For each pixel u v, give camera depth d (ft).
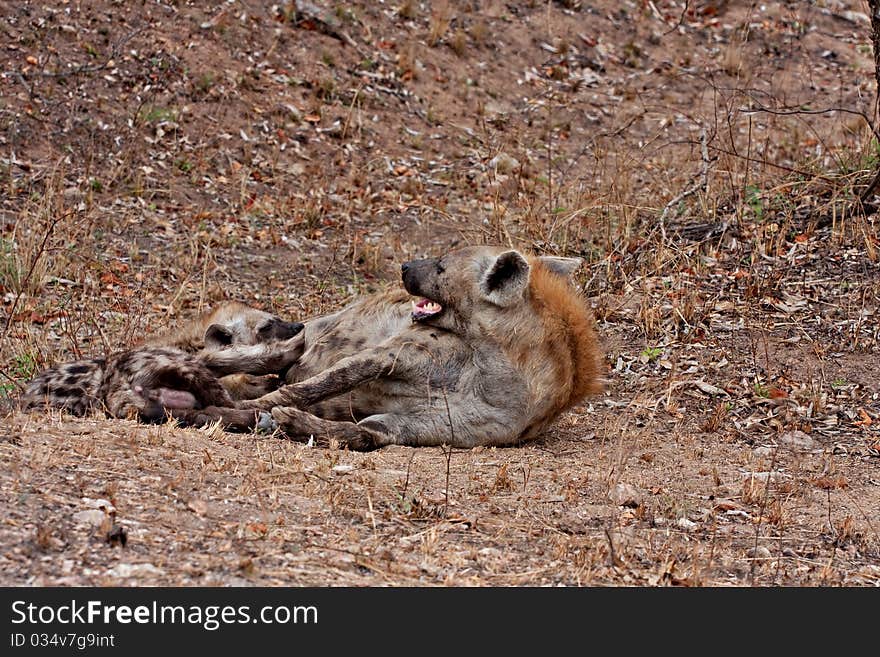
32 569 15.03
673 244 38.52
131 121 47.75
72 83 48.39
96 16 52.13
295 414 23.50
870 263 36.04
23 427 20.71
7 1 50.72
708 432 27.68
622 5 69.67
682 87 63.10
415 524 18.97
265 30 56.34
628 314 34.47
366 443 23.86
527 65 62.75
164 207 43.68
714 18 70.85
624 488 22.00
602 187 45.50
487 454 24.06
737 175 42.88
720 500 22.39
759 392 29.55
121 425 22.18
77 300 34.78
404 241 43.83
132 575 15.28
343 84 55.42
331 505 19.04
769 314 33.86
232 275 39.32
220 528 17.28
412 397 24.86
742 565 19.03
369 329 26.35
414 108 55.88
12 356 29.01
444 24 62.28
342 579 16.26
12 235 37.24
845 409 28.78
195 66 51.93
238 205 44.93
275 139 50.14
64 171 43.83
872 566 19.61
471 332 24.66
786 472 24.80
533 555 18.29
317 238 43.57
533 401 24.68
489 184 49.75
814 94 62.54
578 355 25.59
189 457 20.43
